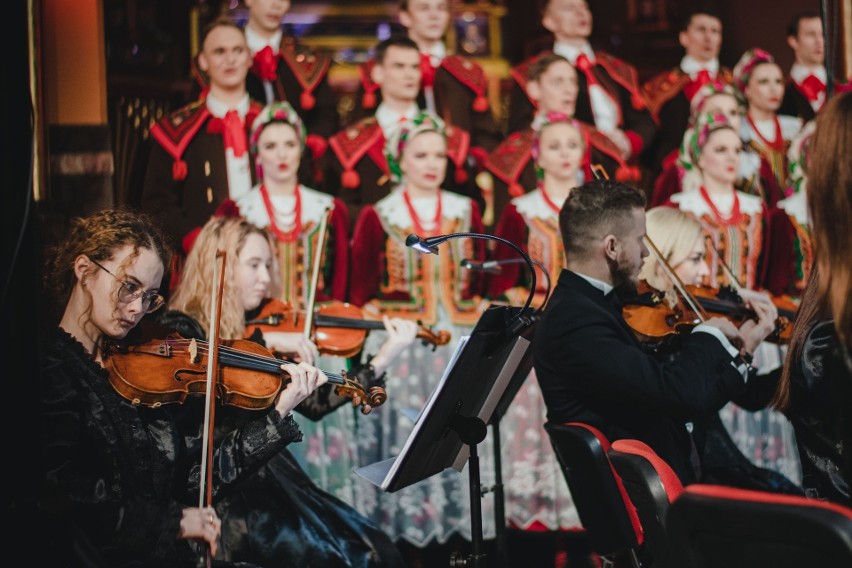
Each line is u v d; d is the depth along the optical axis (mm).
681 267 7367
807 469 4441
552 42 12617
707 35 10625
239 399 5523
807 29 10750
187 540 5070
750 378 6613
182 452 5430
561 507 8562
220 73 9211
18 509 4789
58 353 4973
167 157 9016
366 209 8898
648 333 6488
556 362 5555
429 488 8375
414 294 8812
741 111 10266
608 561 5727
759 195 9961
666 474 4543
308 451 8227
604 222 5758
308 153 9383
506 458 8570
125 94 9891
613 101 10305
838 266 3930
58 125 8227
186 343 5598
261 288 7191
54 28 8188
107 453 4914
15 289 4930
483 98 10234
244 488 6102
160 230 5402
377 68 9875
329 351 7668
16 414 4844
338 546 6164
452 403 5145
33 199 5070
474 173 9844
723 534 3492
